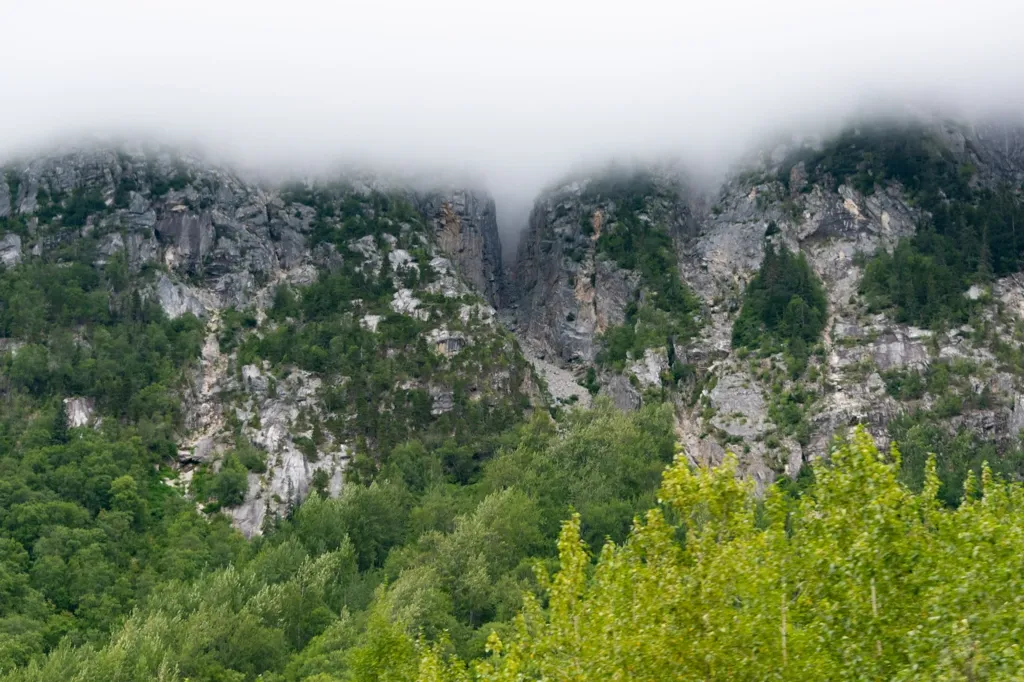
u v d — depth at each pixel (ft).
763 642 201.57
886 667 194.39
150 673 386.11
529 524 510.99
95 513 526.57
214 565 500.33
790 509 225.97
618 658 207.10
